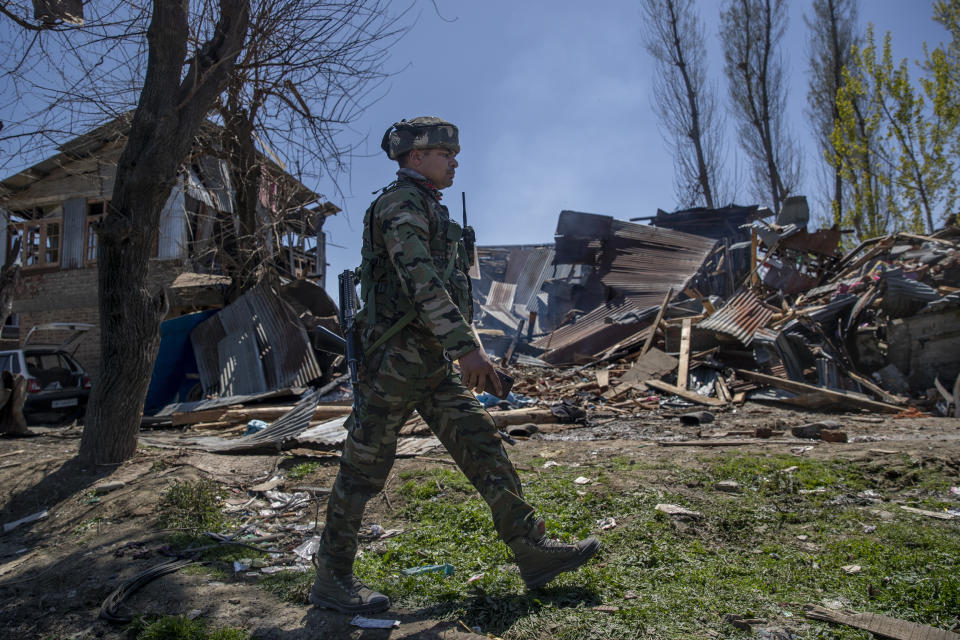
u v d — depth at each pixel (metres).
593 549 2.33
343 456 2.23
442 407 2.26
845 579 2.42
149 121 4.34
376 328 2.17
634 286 17.23
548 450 5.29
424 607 2.28
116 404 4.54
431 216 2.17
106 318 4.48
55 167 15.20
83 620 2.31
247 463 4.82
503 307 23.94
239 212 11.08
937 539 2.78
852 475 3.94
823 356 9.73
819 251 14.92
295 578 2.57
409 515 3.50
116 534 3.30
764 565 2.60
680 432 6.83
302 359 9.73
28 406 9.23
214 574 2.68
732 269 17.22
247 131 8.72
